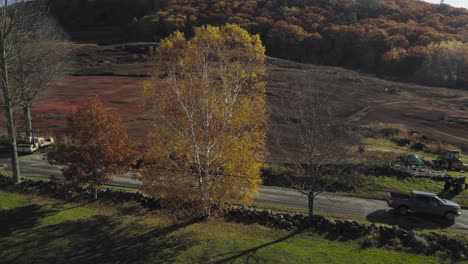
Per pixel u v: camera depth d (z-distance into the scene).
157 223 19.75
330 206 23.69
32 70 30.84
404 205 22.34
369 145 35.69
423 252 17.33
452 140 40.25
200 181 18.36
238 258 16.22
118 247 16.84
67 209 20.84
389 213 22.86
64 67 45.28
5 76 23.91
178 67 19.08
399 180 27.73
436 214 22.05
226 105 18.22
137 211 21.19
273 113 43.50
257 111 19.36
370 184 27.00
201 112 18.45
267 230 19.34
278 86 56.38
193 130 18.19
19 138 34.94
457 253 17.12
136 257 16.02
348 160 26.56
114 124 21.50
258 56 19.66
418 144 36.59
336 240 18.44
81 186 23.03
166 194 18.42
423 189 26.70
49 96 55.88
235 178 18.05
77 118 20.81
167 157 18.39
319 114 21.61
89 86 63.97
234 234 18.70
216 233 18.73
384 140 38.53
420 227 20.91
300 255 16.59
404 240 18.20
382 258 16.58
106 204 21.92
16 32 25.09
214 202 19.06
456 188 26.25
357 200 24.94
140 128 40.41
